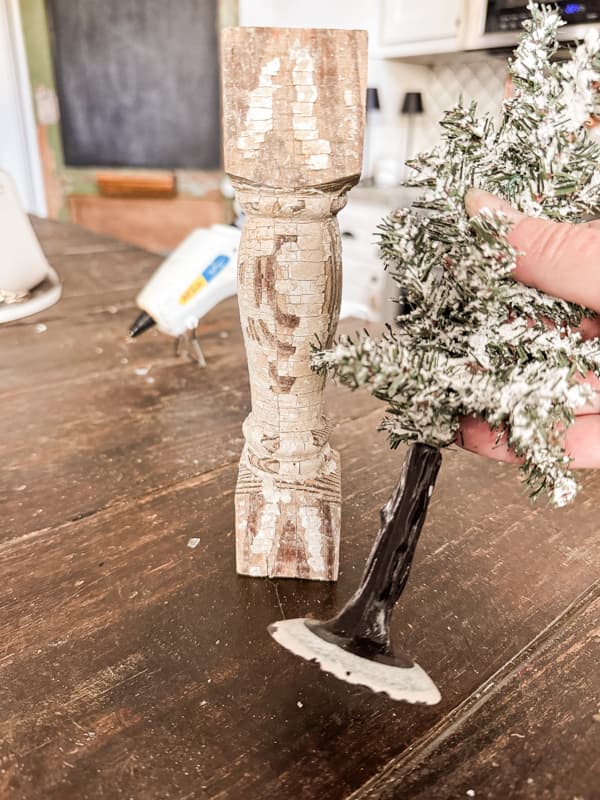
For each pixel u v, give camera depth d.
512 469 0.60
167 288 0.80
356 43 0.35
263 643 0.39
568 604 0.43
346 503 0.54
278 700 0.35
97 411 0.71
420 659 0.38
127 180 3.17
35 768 0.31
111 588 0.44
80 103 3.04
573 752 0.32
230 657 0.38
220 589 0.44
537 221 0.32
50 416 0.70
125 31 2.88
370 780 0.31
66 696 0.35
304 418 0.44
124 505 0.54
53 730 0.33
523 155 0.32
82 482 0.57
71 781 0.31
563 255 0.31
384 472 0.59
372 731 0.33
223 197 3.24
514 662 0.38
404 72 2.79
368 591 0.35
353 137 0.36
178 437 0.66
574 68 0.29
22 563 0.46
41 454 0.62
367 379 0.29
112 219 3.28
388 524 0.35
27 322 0.98
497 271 0.28
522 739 0.33
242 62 0.35
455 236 0.31
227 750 0.32
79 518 0.52
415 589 0.44
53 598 0.43
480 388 0.29
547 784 0.31
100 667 0.37
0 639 0.39
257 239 0.39
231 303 1.09
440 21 2.26
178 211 3.26
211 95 3.01
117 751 0.32
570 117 0.30
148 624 0.41
